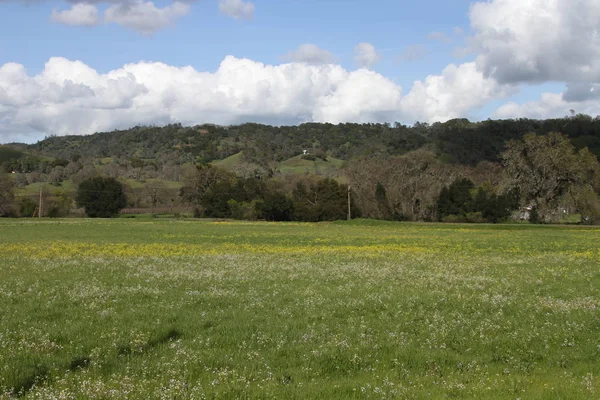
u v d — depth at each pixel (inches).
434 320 577.0
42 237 2084.2
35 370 391.5
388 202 4416.8
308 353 454.0
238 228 2896.2
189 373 396.2
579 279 927.7
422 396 350.9
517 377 395.5
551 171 3681.1
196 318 583.5
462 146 6692.9
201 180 5162.4
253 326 549.3
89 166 6830.7
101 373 394.9
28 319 573.3
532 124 7199.8
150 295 742.5
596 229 2807.6
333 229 2883.9
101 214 4456.2
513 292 783.7
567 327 549.6
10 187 4256.9
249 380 386.3
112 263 1192.2
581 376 402.9
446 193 4244.6
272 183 4886.8
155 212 4862.2
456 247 1716.3
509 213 3868.1
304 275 981.2
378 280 913.5
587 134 6077.8
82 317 586.6
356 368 423.8
